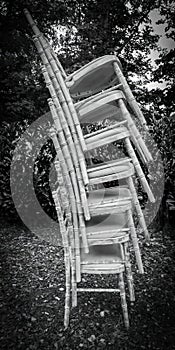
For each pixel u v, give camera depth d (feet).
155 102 12.71
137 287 7.79
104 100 5.00
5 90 10.04
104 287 7.86
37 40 5.28
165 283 7.94
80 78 5.09
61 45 10.18
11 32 8.15
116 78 5.68
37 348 5.72
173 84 12.65
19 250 10.19
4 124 11.44
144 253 9.68
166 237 10.85
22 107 10.04
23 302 7.18
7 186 12.37
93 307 6.97
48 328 6.28
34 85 10.11
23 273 8.62
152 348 5.65
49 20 8.41
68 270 6.33
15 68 9.68
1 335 6.05
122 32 11.37
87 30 10.09
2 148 12.27
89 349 5.68
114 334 6.06
